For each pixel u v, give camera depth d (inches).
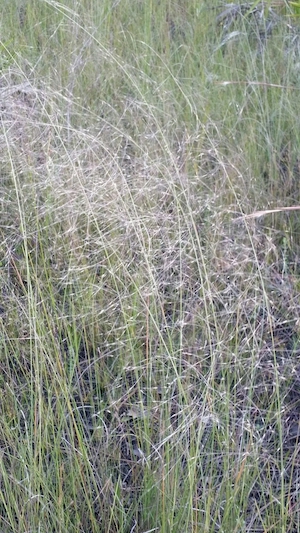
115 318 97.2
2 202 108.0
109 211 100.9
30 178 109.7
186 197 100.1
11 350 95.4
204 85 145.1
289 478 84.4
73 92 138.4
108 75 144.3
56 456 78.7
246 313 94.0
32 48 149.3
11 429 81.0
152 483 78.6
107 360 96.8
